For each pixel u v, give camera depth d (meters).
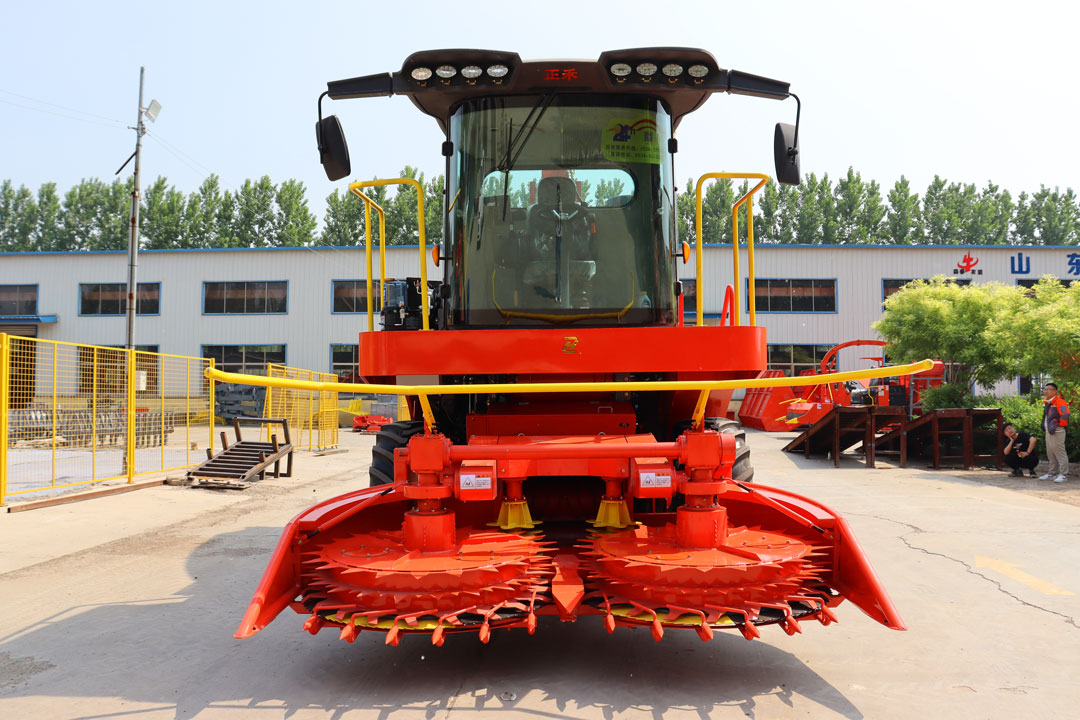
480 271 4.45
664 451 3.61
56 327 33.12
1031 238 67.88
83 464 13.53
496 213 4.45
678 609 3.32
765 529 4.12
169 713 3.40
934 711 3.43
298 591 3.68
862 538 7.54
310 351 32.78
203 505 9.88
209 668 3.99
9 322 32.66
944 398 17.28
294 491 11.34
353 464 15.45
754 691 3.64
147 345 32.94
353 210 56.69
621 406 4.29
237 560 6.69
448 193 4.55
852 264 31.11
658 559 3.43
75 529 8.12
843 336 30.97
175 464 13.81
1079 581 5.88
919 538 7.53
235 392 28.12
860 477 12.77
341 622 3.41
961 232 65.06
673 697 3.55
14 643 4.44
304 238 59.94
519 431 4.18
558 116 4.47
